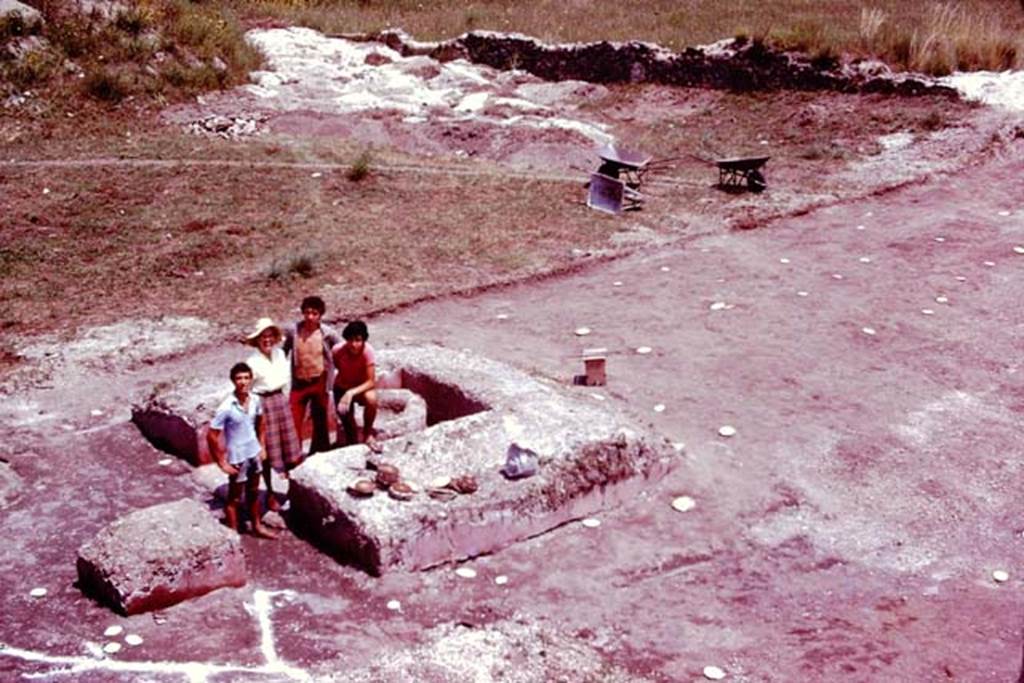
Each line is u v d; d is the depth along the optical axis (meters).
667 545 8.98
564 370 12.02
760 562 8.78
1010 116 19.78
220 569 8.20
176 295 14.01
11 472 9.86
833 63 22.16
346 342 9.83
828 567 8.73
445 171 18.95
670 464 9.96
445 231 16.28
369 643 7.66
